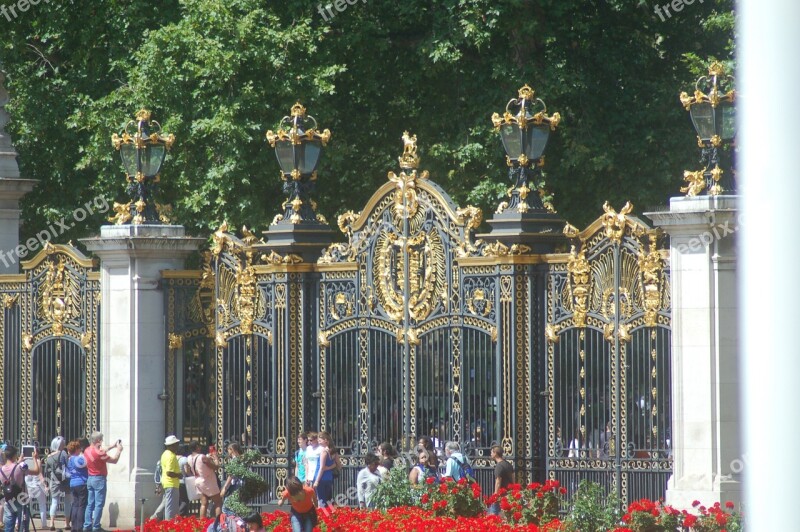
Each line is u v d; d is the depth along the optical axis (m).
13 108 90.19
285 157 64.19
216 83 80.81
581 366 56.50
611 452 55.25
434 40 82.19
